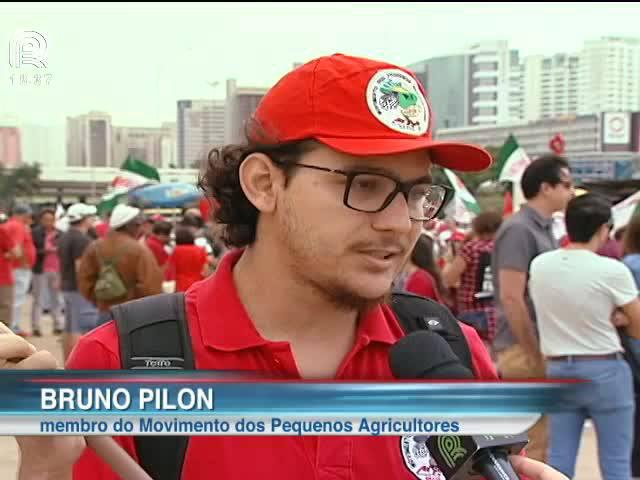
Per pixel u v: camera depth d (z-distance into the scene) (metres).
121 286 6.16
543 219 4.12
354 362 1.33
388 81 1.21
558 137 9.66
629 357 3.88
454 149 1.22
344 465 1.22
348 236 1.19
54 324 11.01
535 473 1.16
